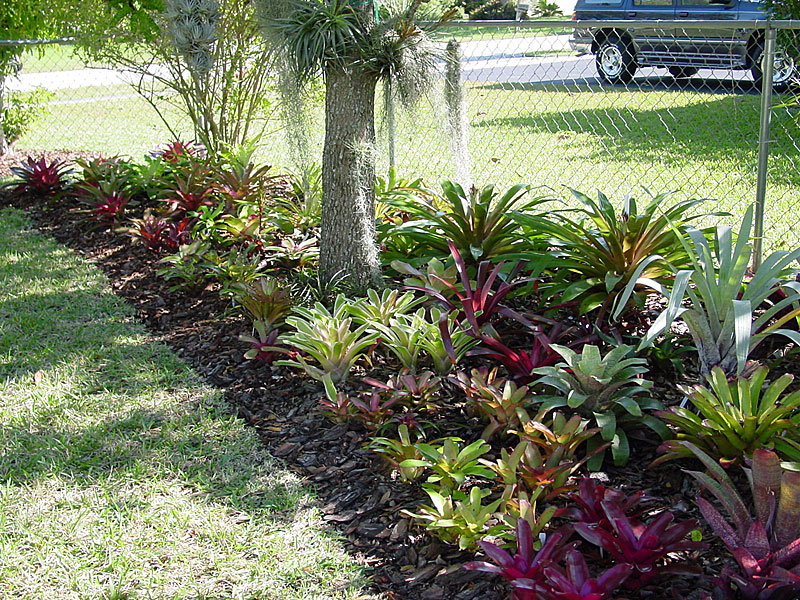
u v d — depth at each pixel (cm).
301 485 295
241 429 334
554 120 924
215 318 448
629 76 1056
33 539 267
